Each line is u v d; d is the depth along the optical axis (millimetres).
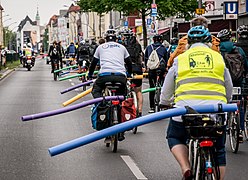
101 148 11812
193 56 6660
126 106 10906
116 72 11422
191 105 6469
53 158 10812
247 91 11969
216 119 6531
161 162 10398
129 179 9039
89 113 18484
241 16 41438
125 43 15844
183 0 45094
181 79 6594
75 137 13383
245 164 10211
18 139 13133
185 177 6395
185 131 6715
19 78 41188
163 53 17047
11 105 21266
